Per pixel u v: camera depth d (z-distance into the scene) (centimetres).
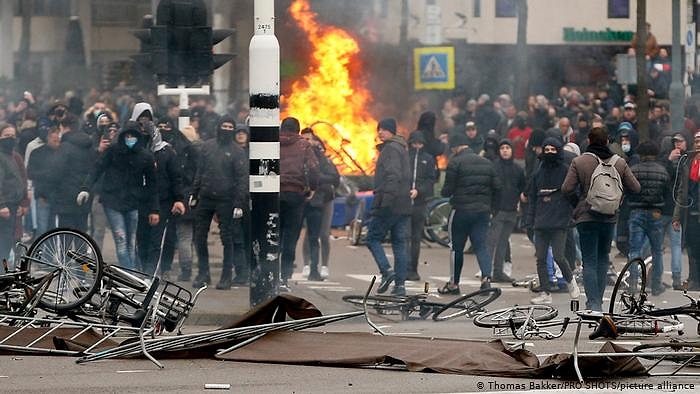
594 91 9556
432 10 8688
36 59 10506
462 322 3975
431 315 4044
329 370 2994
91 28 10744
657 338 3497
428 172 5353
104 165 4928
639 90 7200
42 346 3262
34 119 6322
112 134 5216
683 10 8569
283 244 4800
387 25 9556
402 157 4706
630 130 5825
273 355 3116
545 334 3519
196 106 7544
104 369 3012
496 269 5344
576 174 4159
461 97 8369
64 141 5253
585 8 10225
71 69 10344
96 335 3409
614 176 4134
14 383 2828
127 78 10550
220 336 3175
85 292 3431
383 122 4681
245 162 4891
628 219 5122
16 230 5266
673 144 5275
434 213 6762
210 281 4991
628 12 10281
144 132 4944
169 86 4938
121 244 4928
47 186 5253
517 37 9600
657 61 8250
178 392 2728
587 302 4169
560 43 10219
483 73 9956
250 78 4044
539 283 4672
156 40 4888
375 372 2970
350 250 6550
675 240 5044
